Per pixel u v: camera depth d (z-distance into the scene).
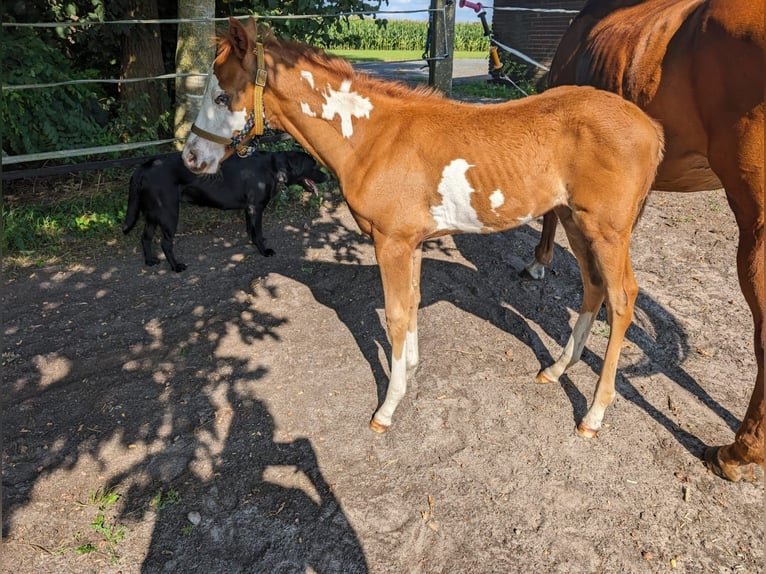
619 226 2.54
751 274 2.41
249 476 2.72
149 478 2.70
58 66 6.45
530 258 5.02
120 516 2.50
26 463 2.76
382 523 2.49
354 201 2.75
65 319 3.96
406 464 2.80
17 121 5.74
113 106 7.29
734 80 2.36
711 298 4.41
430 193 2.64
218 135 2.78
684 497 2.63
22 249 4.85
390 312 2.82
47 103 5.93
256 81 2.66
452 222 2.73
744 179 2.41
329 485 2.67
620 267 2.64
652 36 2.84
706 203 6.39
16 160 4.63
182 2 5.66
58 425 3.00
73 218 5.32
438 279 4.57
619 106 2.46
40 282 4.46
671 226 5.75
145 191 4.48
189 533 2.43
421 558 2.35
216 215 5.77
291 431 3.01
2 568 2.24
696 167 2.83
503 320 4.05
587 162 2.46
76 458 2.80
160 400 3.21
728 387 3.41
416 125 2.63
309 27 6.59
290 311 4.13
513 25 13.07
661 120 2.79
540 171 2.54
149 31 6.96
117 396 3.22
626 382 3.43
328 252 5.09
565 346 3.47
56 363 3.49
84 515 2.50
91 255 4.92
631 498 2.62
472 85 13.35
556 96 2.58
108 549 2.35
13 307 4.09
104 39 6.82
